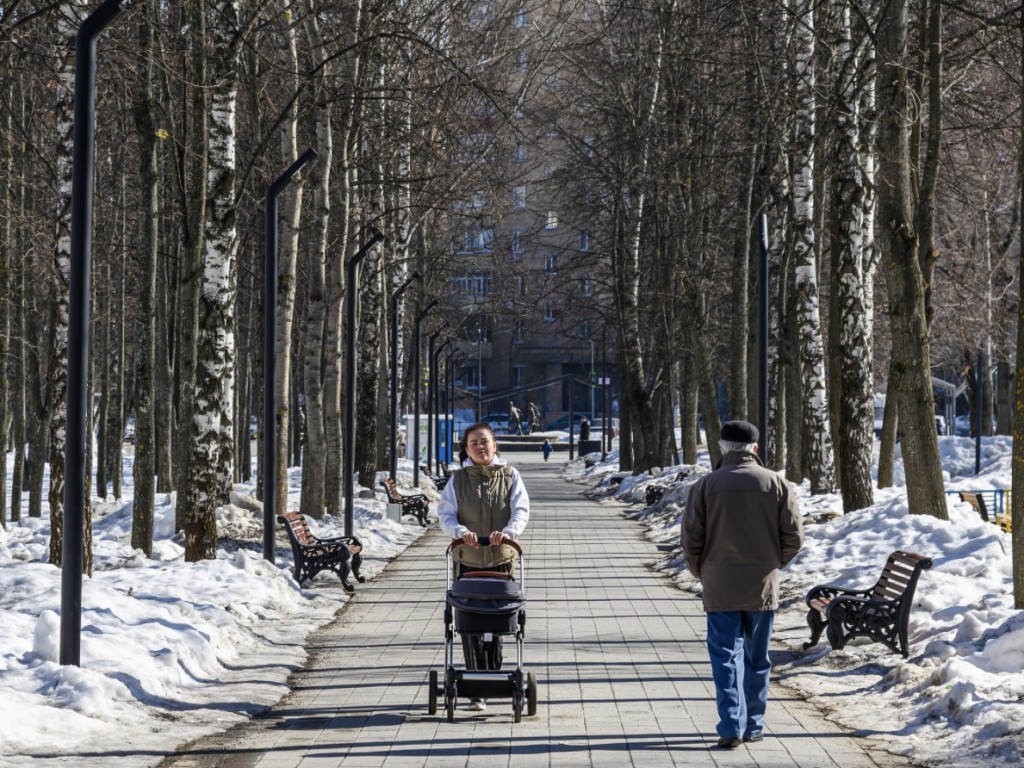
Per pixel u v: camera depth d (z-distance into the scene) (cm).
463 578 1539
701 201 6475
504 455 14775
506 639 2239
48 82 3728
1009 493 5059
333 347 4928
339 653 2116
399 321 7875
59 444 2817
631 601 2802
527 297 11175
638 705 1650
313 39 4181
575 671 1912
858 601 1942
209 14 3519
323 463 4656
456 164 5681
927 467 3002
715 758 1338
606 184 7431
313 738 1455
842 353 3750
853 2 3017
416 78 4812
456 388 16138
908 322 2962
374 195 6038
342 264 4828
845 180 3744
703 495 1432
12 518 5497
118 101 4372
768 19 4559
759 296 3491
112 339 6738
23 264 4609
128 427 11444
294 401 8475
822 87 4019
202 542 3091
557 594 2938
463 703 1669
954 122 4378
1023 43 2416
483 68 5503
